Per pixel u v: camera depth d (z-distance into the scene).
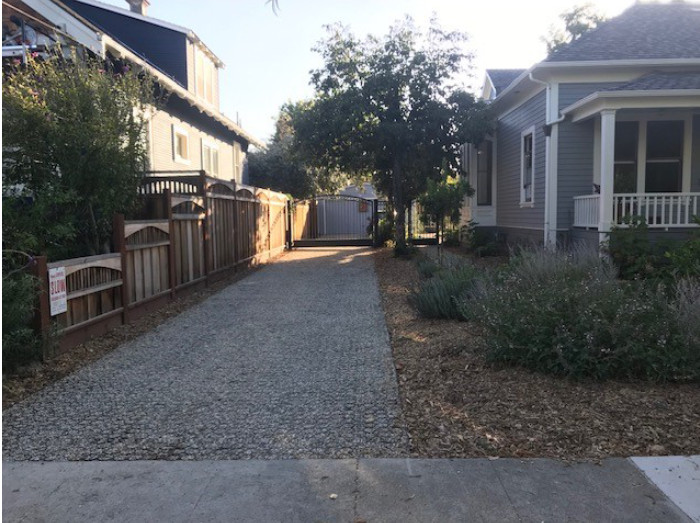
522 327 5.61
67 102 7.68
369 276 14.05
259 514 3.43
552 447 4.18
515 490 3.63
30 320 6.08
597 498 3.53
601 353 5.30
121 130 8.29
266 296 11.12
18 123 7.34
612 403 4.81
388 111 17.81
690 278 7.55
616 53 13.55
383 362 6.47
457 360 6.10
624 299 5.89
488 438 4.34
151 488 3.73
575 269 7.50
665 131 13.67
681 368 5.17
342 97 17.55
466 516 3.37
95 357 6.70
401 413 4.89
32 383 5.74
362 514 3.41
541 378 5.37
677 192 13.68
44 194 7.29
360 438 4.43
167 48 17.78
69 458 4.16
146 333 7.96
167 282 9.91
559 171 13.95
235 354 6.89
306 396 5.39
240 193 14.84
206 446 4.33
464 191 15.27
